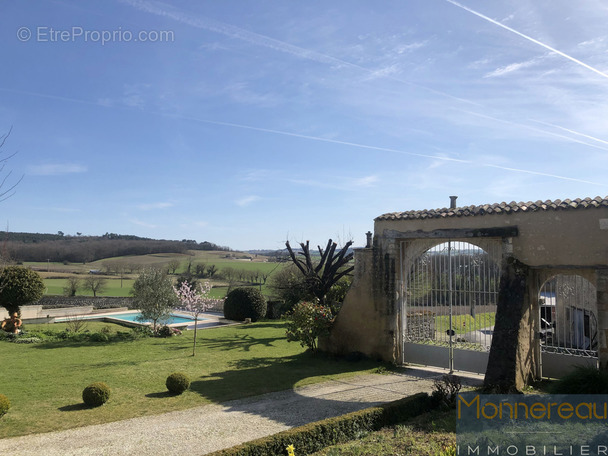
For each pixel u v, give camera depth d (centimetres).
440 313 1282
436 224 1239
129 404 953
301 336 1467
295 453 691
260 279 4694
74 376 1176
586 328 1274
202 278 4903
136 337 1838
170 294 1992
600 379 819
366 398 998
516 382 1006
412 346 1323
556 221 1045
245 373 1238
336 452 669
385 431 789
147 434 781
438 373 1226
